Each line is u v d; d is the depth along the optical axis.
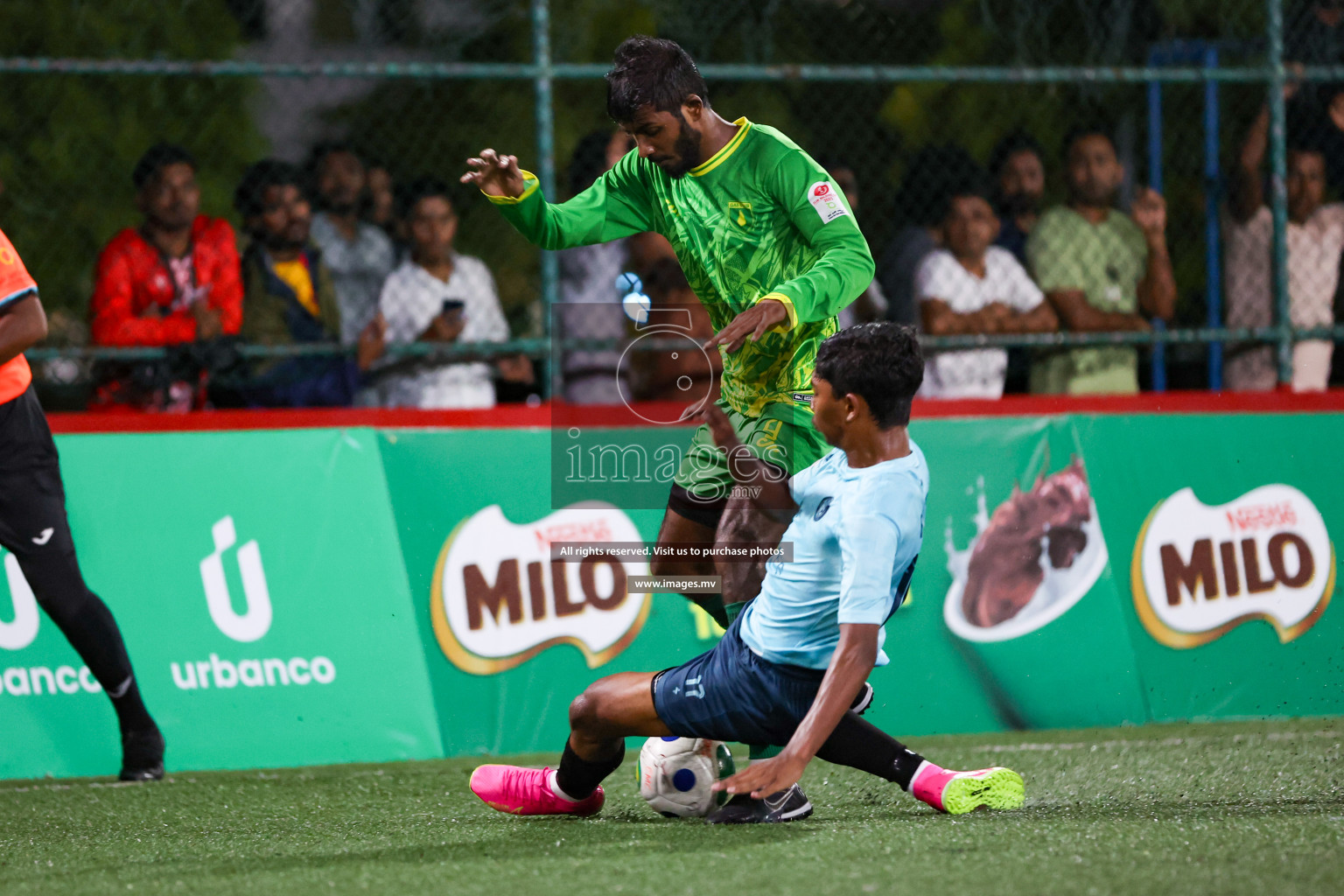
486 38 26.70
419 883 9.62
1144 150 24.14
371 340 20.20
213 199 25.64
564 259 20.05
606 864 10.04
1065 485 18.73
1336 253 23.00
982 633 18.23
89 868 10.70
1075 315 21.70
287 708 16.66
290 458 17.28
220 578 16.83
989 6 26.20
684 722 11.44
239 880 9.95
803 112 26.25
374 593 17.11
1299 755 15.66
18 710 16.12
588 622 17.47
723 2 25.64
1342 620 19.25
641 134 12.34
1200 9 23.92
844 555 10.62
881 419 10.79
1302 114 23.22
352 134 26.17
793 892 8.95
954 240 21.34
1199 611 18.84
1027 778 14.44
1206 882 8.99
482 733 17.05
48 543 15.23
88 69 18.11
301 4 26.28
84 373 22.62
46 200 24.95
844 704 10.31
